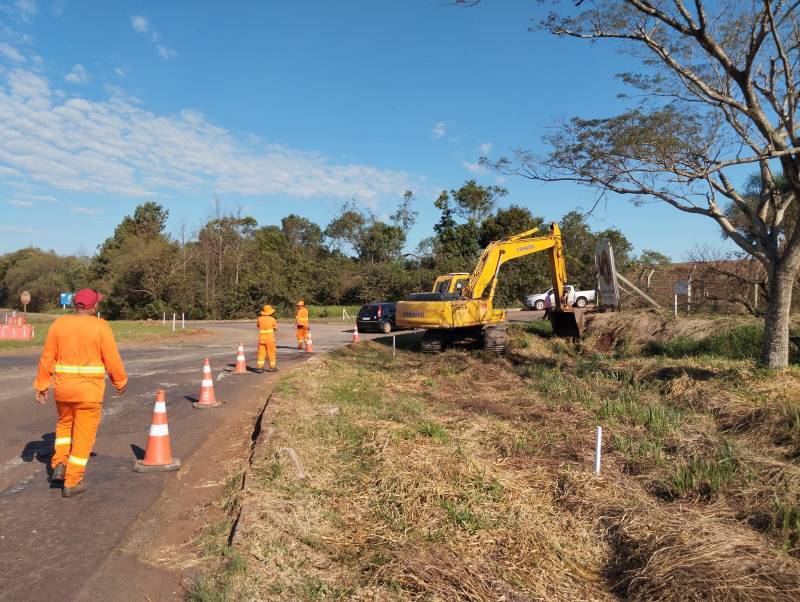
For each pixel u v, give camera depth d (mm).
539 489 5266
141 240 56844
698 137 10117
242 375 12188
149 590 3355
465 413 8219
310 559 3730
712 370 10375
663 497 5238
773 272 9828
